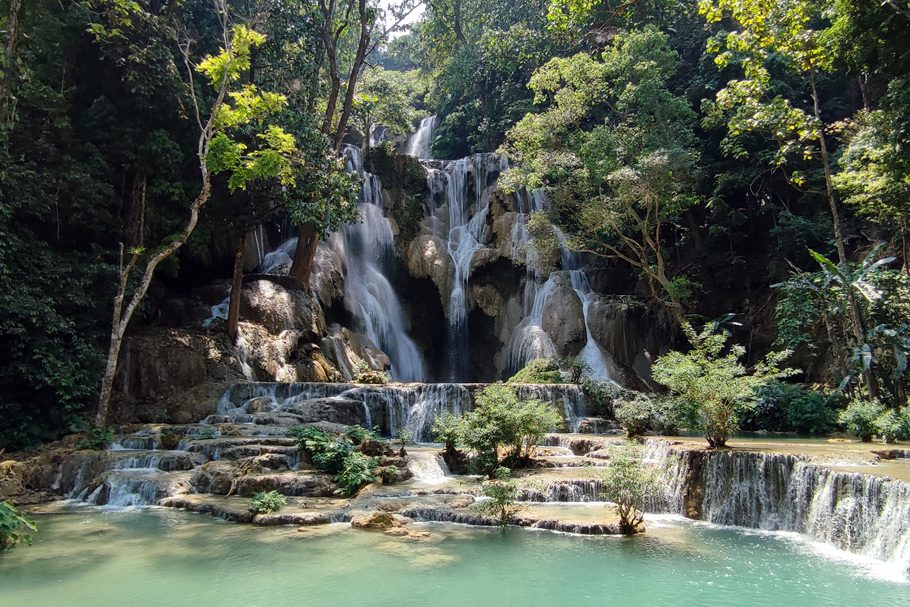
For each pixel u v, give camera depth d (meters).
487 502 10.80
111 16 18.67
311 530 10.09
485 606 6.96
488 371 28.62
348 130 38.12
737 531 10.48
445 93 42.22
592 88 27.06
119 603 7.04
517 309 28.92
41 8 18.27
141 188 19.14
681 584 7.74
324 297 25.34
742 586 7.66
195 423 17.19
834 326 19.89
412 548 9.13
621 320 27.30
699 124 29.30
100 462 13.45
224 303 22.55
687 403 12.95
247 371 20.09
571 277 28.97
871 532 8.96
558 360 24.64
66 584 7.66
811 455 11.12
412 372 28.45
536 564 8.47
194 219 16.62
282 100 17.33
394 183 31.55
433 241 29.95
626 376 26.05
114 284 18.34
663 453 13.17
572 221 28.53
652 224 26.33
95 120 18.92
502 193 30.67
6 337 15.70
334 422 17.02
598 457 14.55
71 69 19.64
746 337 26.47
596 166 25.06
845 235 24.88
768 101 26.20
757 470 11.05
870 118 17.64
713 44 18.94
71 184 17.89
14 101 15.65
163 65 19.16
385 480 13.10
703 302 28.20
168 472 12.99
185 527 10.27
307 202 20.42
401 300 29.45
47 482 13.42
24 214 17.52
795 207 27.92
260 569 8.16
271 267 26.17
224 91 16.67
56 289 16.73
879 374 18.50
